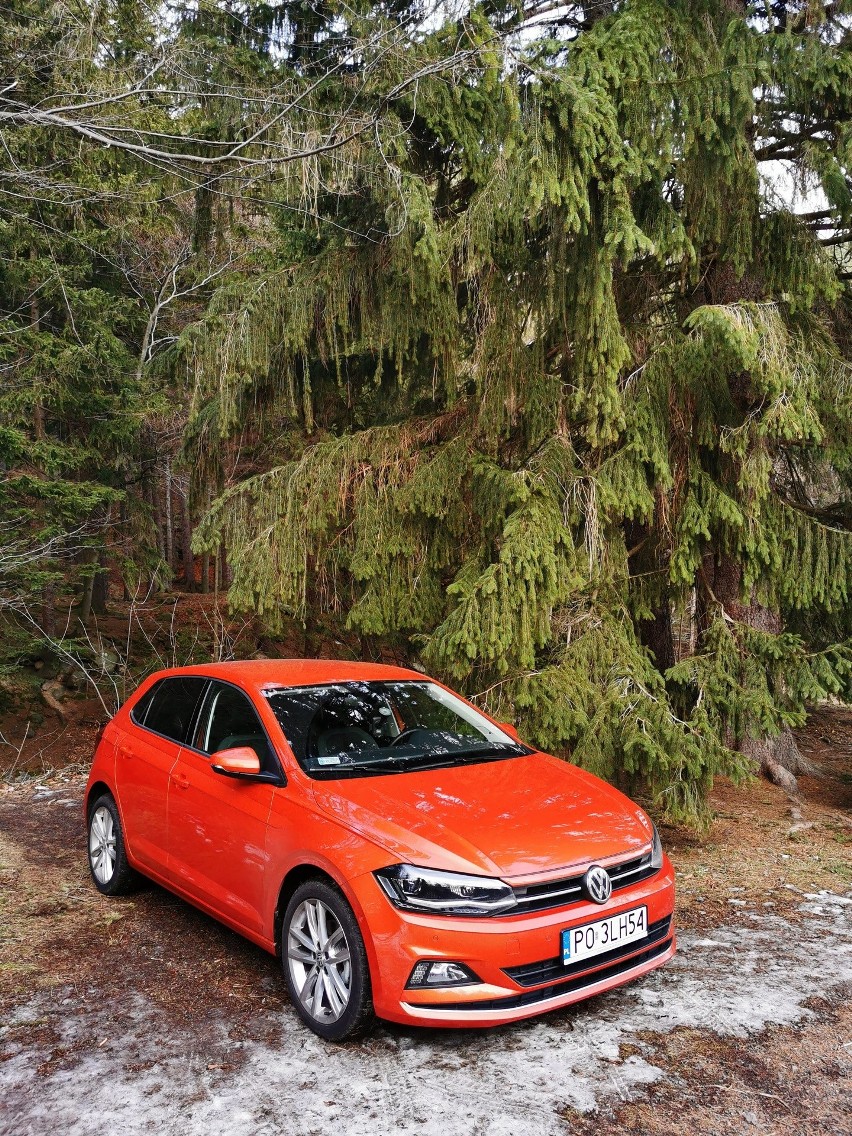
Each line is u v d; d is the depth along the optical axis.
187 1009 3.79
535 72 5.35
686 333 7.33
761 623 8.59
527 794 4.00
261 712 4.36
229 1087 3.13
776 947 4.50
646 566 7.60
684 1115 2.95
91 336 11.33
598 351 6.21
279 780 3.98
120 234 12.08
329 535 7.37
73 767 10.38
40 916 5.02
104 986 4.05
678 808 6.00
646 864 3.80
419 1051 3.38
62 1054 3.41
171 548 20.22
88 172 10.94
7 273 11.02
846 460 7.11
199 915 5.03
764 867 6.03
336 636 11.60
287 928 3.72
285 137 6.85
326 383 8.30
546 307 6.55
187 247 13.36
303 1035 3.54
